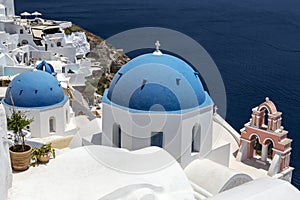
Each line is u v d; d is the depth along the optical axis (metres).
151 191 11.34
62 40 53.12
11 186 11.26
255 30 109.88
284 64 72.25
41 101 25.16
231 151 21.00
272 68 68.81
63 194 11.05
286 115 46.44
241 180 15.80
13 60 39.03
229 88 55.38
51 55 46.81
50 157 12.92
